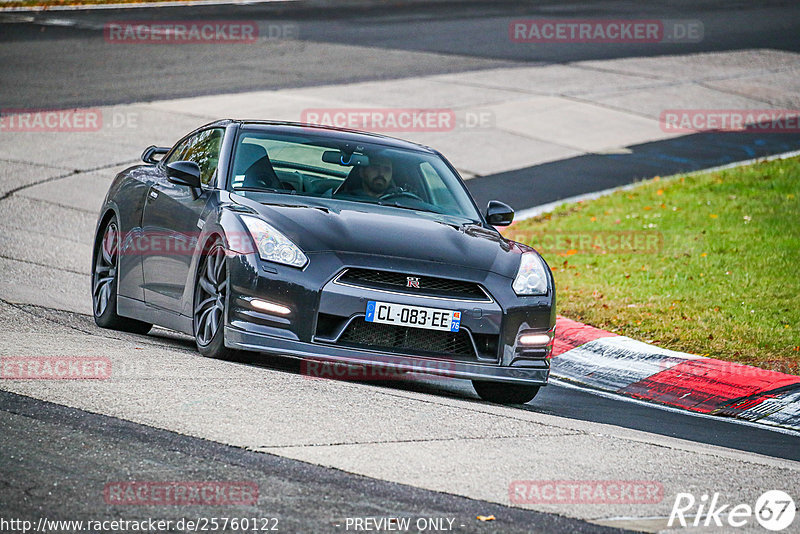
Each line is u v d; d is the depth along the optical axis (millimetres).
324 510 14625
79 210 48719
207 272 24484
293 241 23234
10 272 36062
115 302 29234
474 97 77750
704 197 53000
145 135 62906
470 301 23281
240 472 15844
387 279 23047
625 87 83938
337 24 108375
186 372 21609
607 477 17453
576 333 32594
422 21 111312
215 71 82250
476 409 21656
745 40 106375
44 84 74625
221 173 26516
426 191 27750
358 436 18203
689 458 19250
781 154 66625
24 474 15125
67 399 18812
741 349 30922
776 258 41250
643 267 40938
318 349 22562
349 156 27906
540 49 98250
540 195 55844
